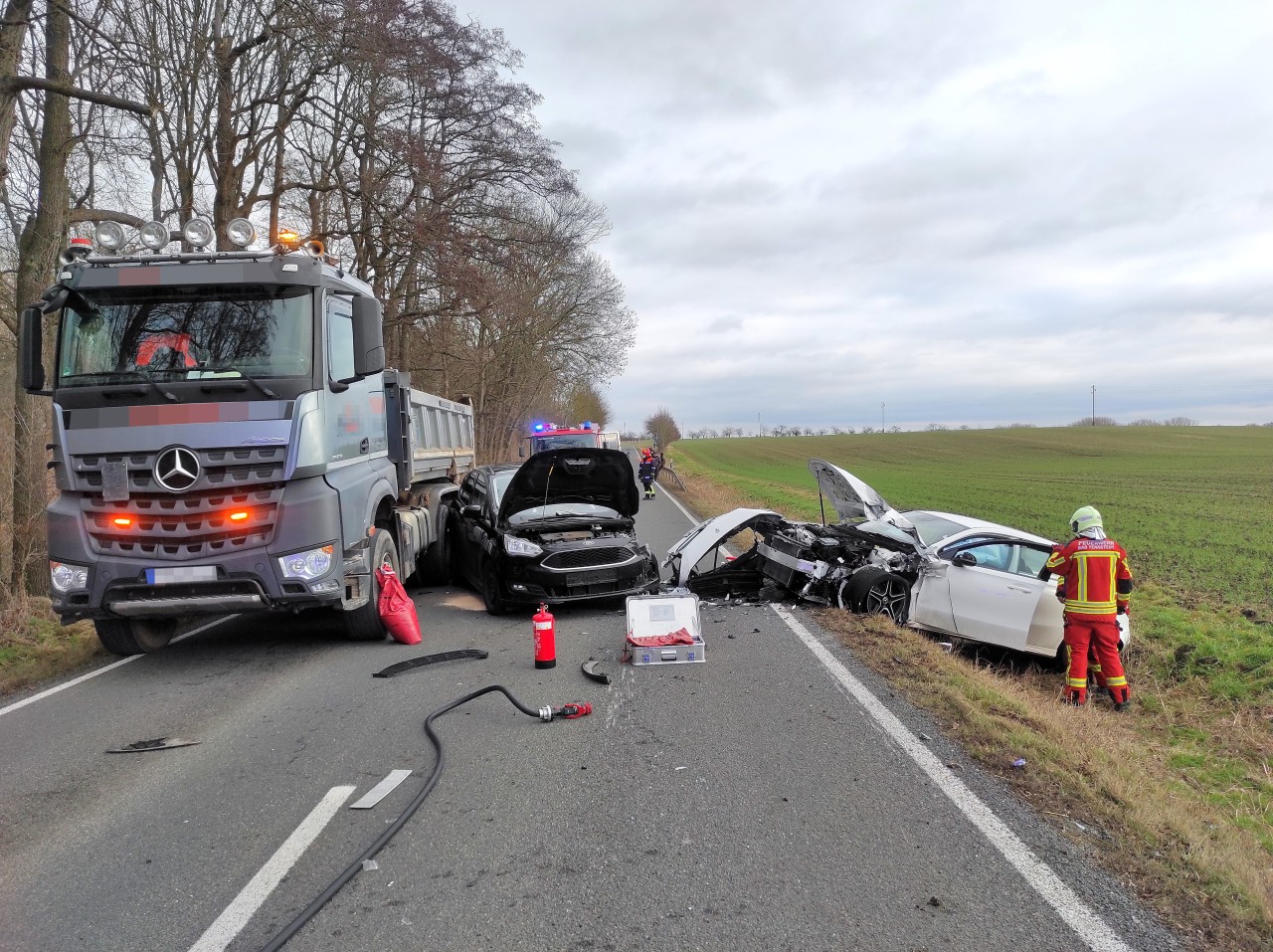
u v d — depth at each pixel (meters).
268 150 19.06
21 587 9.28
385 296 21.97
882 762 4.83
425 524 10.80
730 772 4.71
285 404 6.87
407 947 3.08
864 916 3.22
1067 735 5.49
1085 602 7.61
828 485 11.25
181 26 13.83
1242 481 43.34
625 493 10.20
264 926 3.25
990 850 3.76
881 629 8.45
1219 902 3.33
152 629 8.12
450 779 4.68
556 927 3.19
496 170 21.23
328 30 14.09
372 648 8.00
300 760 5.03
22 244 10.00
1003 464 63.69
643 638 7.27
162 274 7.07
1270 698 7.80
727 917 3.23
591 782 4.60
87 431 6.66
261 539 6.79
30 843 4.03
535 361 44.34
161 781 4.77
